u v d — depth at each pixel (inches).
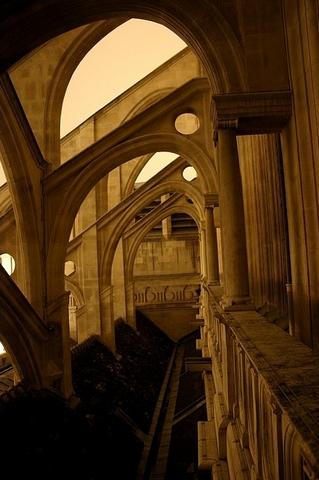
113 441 528.4
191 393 845.8
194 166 518.9
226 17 275.3
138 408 711.1
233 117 263.9
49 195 519.5
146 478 526.6
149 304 1349.7
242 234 268.1
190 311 1343.5
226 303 268.7
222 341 269.7
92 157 513.0
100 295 842.2
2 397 424.5
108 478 444.1
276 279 361.1
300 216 252.2
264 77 267.3
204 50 274.2
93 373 698.8
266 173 378.0
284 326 333.7
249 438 156.5
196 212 1018.1
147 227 1072.2
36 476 361.1
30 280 506.0
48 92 635.5
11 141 458.3
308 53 231.5
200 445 286.7
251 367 137.8
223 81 269.7
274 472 106.9
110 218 835.4
